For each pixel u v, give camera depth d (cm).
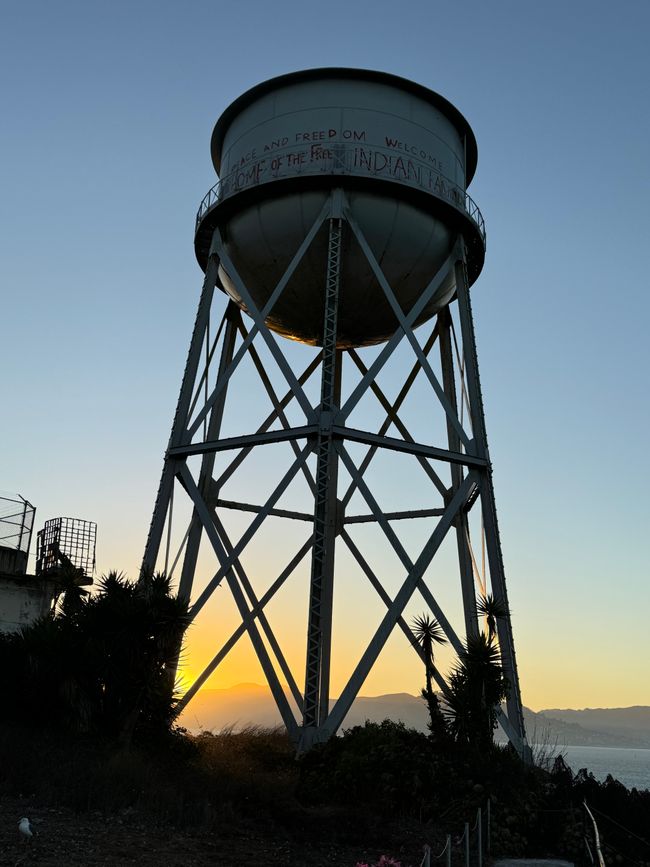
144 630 2105
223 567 2211
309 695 2041
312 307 2666
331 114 2545
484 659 2102
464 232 2638
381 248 2492
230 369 2414
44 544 2961
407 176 2492
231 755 2300
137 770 1717
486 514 2341
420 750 1919
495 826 1695
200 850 1337
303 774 1942
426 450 2300
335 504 2828
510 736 2177
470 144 2828
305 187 2473
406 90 2631
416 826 1705
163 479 2392
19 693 2186
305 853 1420
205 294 2589
